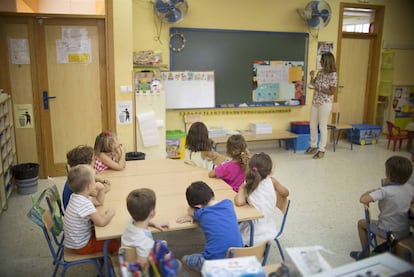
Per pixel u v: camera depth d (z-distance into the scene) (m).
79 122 4.58
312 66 6.47
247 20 5.90
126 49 4.50
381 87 7.29
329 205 3.88
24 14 4.15
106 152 3.09
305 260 1.36
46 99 4.41
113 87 4.54
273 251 2.91
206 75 5.77
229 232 1.99
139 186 2.64
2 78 4.23
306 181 4.65
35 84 4.34
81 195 2.12
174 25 5.53
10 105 4.20
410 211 2.42
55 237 2.37
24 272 2.59
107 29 4.37
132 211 1.87
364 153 6.11
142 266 1.45
